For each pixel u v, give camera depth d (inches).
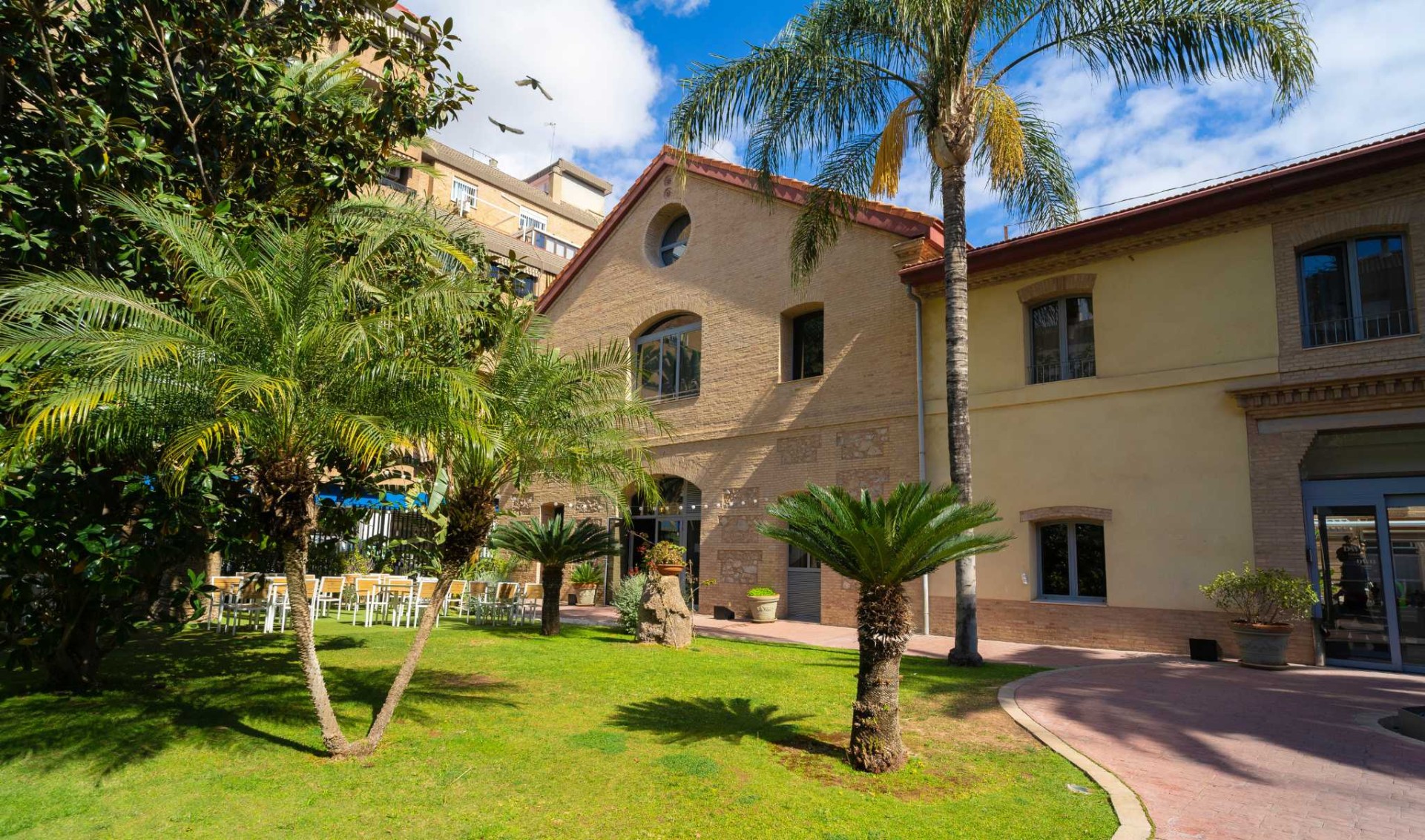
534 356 291.9
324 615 587.5
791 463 682.8
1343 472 441.4
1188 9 416.5
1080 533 526.6
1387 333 434.0
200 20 327.0
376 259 287.0
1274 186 455.2
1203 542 468.1
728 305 760.3
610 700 310.8
